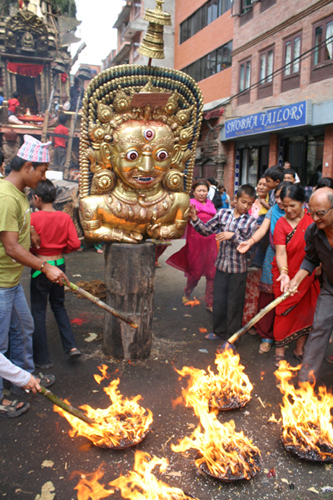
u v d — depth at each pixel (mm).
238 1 14875
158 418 2596
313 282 3152
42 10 19203
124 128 2951
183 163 3328
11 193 2492
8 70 19297
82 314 4422
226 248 3555
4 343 2672
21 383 2047
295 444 2299
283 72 12828
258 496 2006
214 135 16812
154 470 2160
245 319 3949
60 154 15344
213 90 17766
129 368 3234
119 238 3207
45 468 2162
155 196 3236
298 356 3438
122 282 3197
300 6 11883
